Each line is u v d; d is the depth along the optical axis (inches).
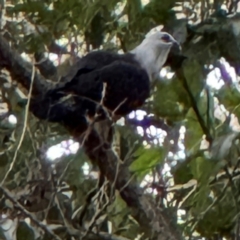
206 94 423.2
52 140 401.4
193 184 392.2
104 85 380.5
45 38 445.7
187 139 403.9
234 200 378.6
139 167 372.2
